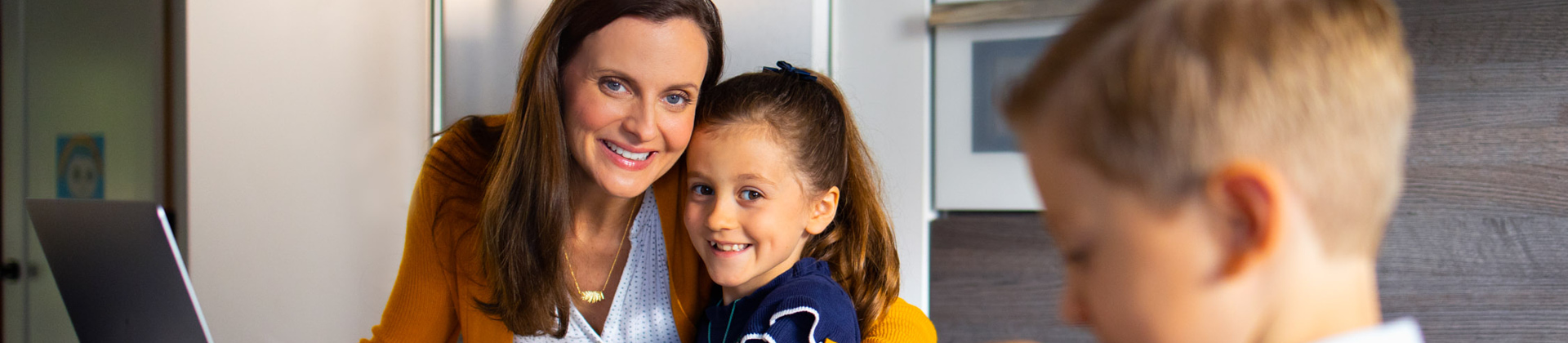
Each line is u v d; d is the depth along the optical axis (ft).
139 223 2.56
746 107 2.78
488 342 3.33
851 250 3.09
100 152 5.89
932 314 4.87
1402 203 4.17
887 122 4.74
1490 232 4.02
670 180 3.19
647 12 2.60
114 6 5.77
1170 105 0.98
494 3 4.89
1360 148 0.98
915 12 4.66
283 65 5.44
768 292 2.83
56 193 5.94
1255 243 0.96
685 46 2.64
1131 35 1.04
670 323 3.21
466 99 4.98
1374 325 1.02
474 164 3.34
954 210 4.87
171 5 5.64
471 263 3.30
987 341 4.78
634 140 2.67
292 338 5.53
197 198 5.64
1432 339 4.14
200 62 5.58
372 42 5.22
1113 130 1.02
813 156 2.85
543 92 2.78
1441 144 4.09
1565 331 3.90
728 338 2.91
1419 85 4.10
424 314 3.44
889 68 4.71
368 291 5.33
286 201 5.48
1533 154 3.93
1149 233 1.01
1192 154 0.97
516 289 3.02
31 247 5.91
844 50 4.79
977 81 4.70
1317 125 0.96
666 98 2.69
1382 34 1.02
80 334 3.18
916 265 4.73
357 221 5.33
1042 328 4.67
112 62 5.83
